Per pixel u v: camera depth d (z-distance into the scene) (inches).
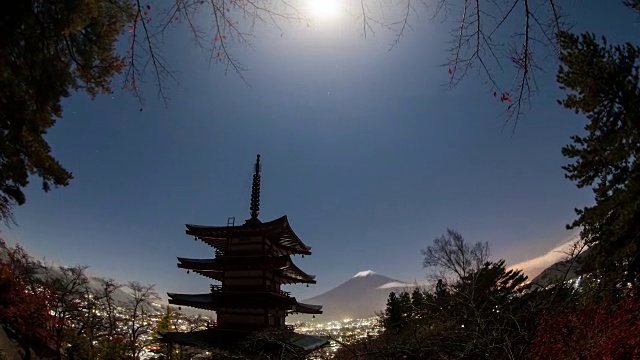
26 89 373.1
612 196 576.7
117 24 320.5
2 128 428.8
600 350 253.6
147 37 157.9
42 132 460.1
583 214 580.4
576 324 275.3
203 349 897.5
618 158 598.2
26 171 479.8
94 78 357.7
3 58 309.1
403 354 274.5
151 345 1207.6
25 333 784.3
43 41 307.1
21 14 252.8
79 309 971.3
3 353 616.7
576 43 622.8
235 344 869.8
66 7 289.1
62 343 930.7
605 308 291.0
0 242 835.4
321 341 965.2
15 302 779.4
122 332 1066.7
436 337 281.9
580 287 430.9
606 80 602.5
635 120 584.1
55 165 495.8
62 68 352.8
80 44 341.1
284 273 1109.7
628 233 526.6
